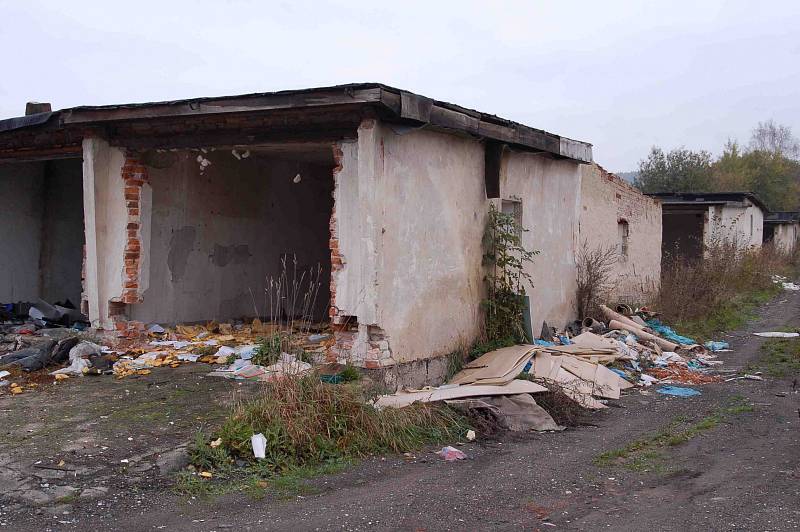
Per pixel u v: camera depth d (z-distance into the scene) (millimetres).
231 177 11156
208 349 9281
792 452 6766
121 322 9711
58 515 4895
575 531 4727
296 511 5027
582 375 9633
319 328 10727
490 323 10594
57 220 12711
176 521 4816
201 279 10719
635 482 5875
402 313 8594
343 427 6504
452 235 9695
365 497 5352
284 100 7719
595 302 14000
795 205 50000
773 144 76438
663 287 17359
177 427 6527
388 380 8289
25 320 11398
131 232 9656
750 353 12641
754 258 23438
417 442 6824
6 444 6094
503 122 9984
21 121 9711
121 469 5617
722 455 6707
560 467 6281
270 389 6809
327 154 11180
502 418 7668
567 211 13305
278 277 12172
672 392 9695
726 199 25312
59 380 8258
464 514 5035
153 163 9898
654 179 39062
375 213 8016
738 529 4738
